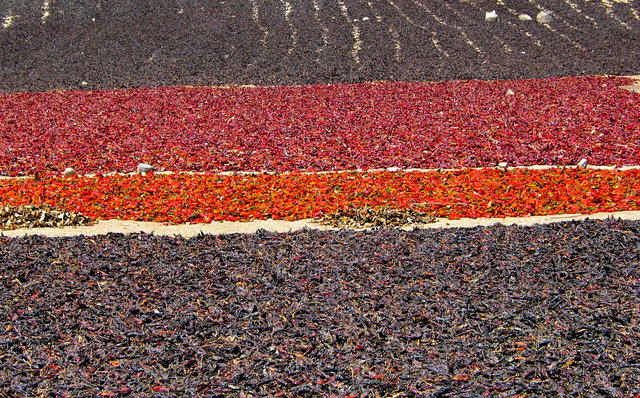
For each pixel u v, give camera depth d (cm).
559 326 787
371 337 777
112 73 3228
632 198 1308
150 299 898
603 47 3528
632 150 1778
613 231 1093
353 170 1650
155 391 687
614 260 976
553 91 2645
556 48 3528
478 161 1698
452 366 711
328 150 1848
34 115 2441
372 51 3500
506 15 4112
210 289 924
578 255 994
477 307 845
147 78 3125
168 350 766
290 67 3269
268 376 706
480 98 2544
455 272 952
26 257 1051
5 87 3030
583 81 2852
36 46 3722
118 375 717
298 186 1468
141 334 800
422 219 1233
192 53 3534
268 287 924
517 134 1986
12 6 4388
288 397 671
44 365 742
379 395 668
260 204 1348
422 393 667
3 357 758
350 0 4378
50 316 854
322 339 779
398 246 1056
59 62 3447
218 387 692
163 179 1563
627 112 2266
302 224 1235
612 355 725
